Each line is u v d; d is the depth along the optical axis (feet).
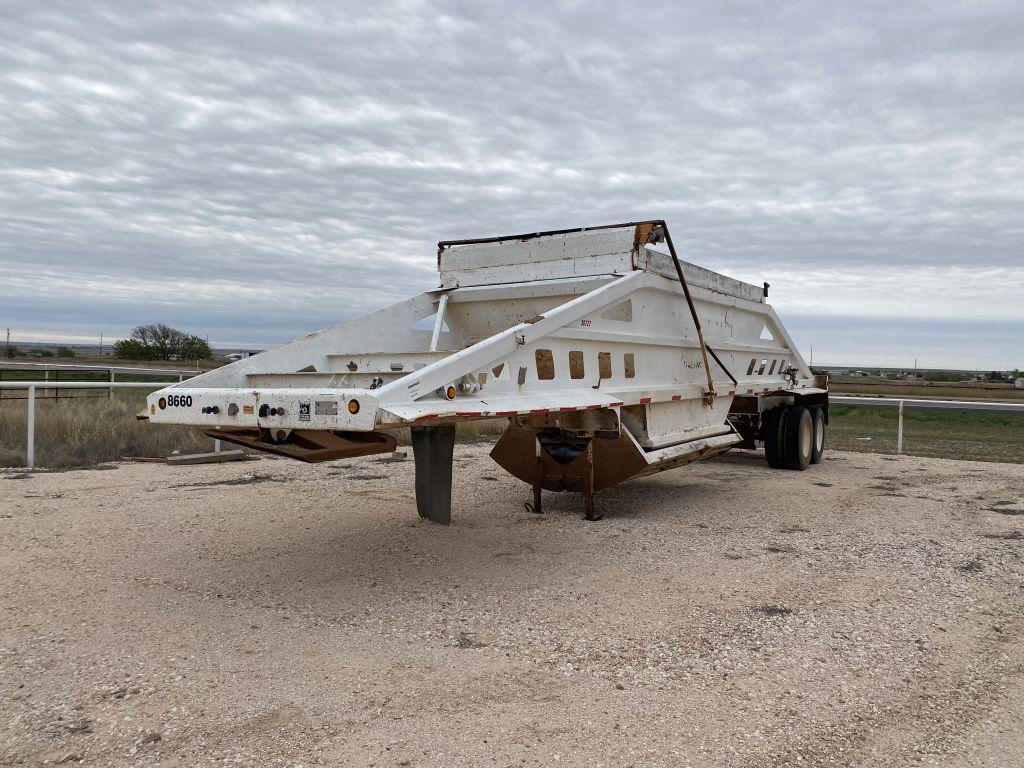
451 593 18.17
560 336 22.34
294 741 11.12
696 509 29.32
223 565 20.21
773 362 41.34
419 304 28.71
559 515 27.37
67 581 18.72
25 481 32.27
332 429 15.67
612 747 11.09
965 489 35.22
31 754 10.69
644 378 27.20
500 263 27.86
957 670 14.19
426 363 25.86
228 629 15.66
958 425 79.97
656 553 22.33
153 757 10.64
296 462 39.47
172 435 43.75
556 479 27.55
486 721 11.82
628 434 25.29
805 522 27.22
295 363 24.58
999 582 19.97
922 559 22.20
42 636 15.16
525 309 28.30
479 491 31.96
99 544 22.17
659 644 15.19
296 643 14.94
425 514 25.12
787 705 12.57
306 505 27.94
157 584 18.58
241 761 10.55
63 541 22.43
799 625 16.42
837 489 34.78
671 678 13.57
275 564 20.34
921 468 42.63
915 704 12.73
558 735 11.41
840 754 11.03
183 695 12.59
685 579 19.70
